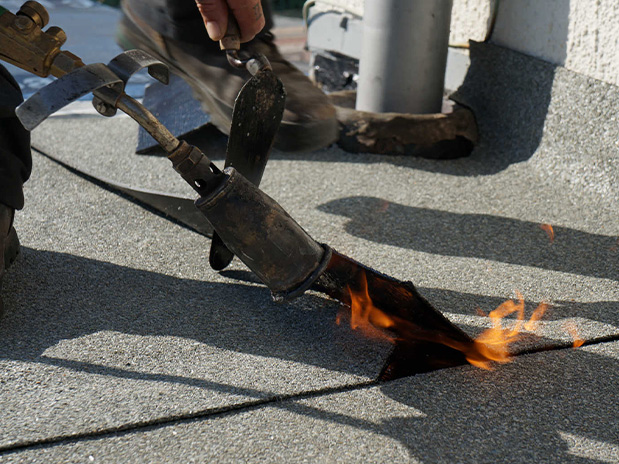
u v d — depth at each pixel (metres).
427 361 1.10
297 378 1.06
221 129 1.59
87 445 0.98
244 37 1.12
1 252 1.13
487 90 1.76
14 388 1.04
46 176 1.53
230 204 1.01
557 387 1.06
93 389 1.04
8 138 1.17
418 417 1.02
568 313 1.18
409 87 1.70
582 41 1.50
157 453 0.97
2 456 0.96
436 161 1.67
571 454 0.98
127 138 1.76
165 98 1.80
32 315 1.15
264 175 1.57
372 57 1.70
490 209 1.46
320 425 1.01
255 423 1.01
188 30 1.27
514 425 1.01
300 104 1.34
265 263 1.03
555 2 1.55
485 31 1.79
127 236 1.34
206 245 1.33
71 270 1.24
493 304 1.20
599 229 1.39
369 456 0.97
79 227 1.36
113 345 1.10
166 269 1.26
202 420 1.01
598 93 1.47
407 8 1.64
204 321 1.15
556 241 1.36
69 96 0.95
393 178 1.58
